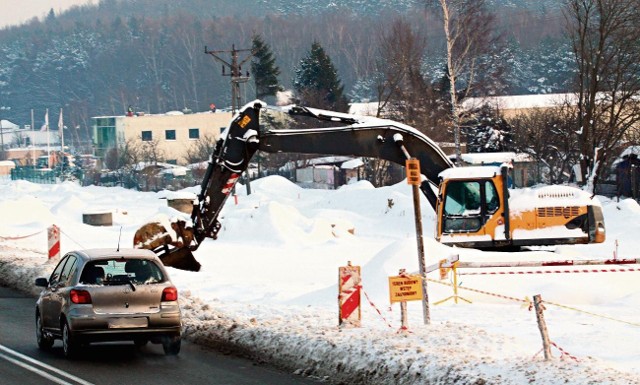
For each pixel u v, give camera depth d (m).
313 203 107.94
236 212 84.81
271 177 134.00
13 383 28.69
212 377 29.83
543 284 43.38
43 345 34.56
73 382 28.94
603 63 118.44
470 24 119.06
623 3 114.31
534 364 26.98
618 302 41.66
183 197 98.06
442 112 150.88
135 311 31.53
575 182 123.06
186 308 40.62
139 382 29.02
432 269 41.94
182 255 55.69
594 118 116.44
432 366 27.56
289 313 39.12
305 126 174.12
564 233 59.75
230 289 48.78
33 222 86.81
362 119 55.94
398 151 56.47
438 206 59.50
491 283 43.47
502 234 59.53
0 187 173.62
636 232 77.12
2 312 43.66
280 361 31.92
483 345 30.50
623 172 119.19
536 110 162.62
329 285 49.94
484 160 101.19
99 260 32.06
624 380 24.88
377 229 90.12
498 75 134.00
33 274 53.94
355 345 30.55
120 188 173.88
